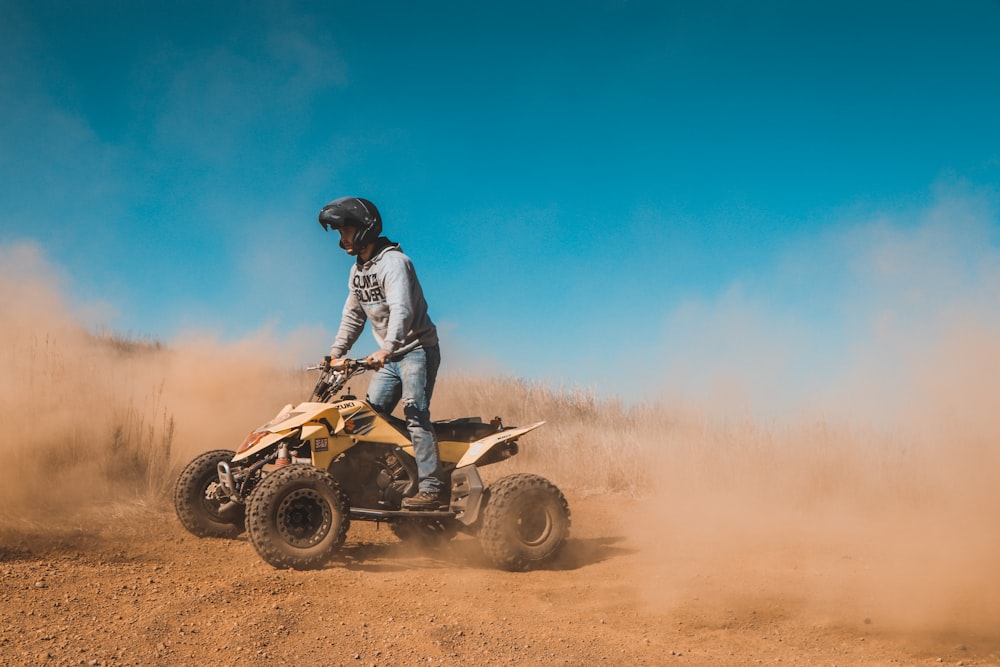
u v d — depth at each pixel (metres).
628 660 3.61
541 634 3.93
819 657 3.69
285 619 3.89
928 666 3.58
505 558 5.14
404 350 5.28
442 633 3.85
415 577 4.88
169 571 4.67
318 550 4.79
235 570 4.76
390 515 5.12
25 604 3.88
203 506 5.51
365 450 5.32
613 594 4.73
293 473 4.77
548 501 5.30
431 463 5.23
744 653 3.74
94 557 4.88
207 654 3.42
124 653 3.36
